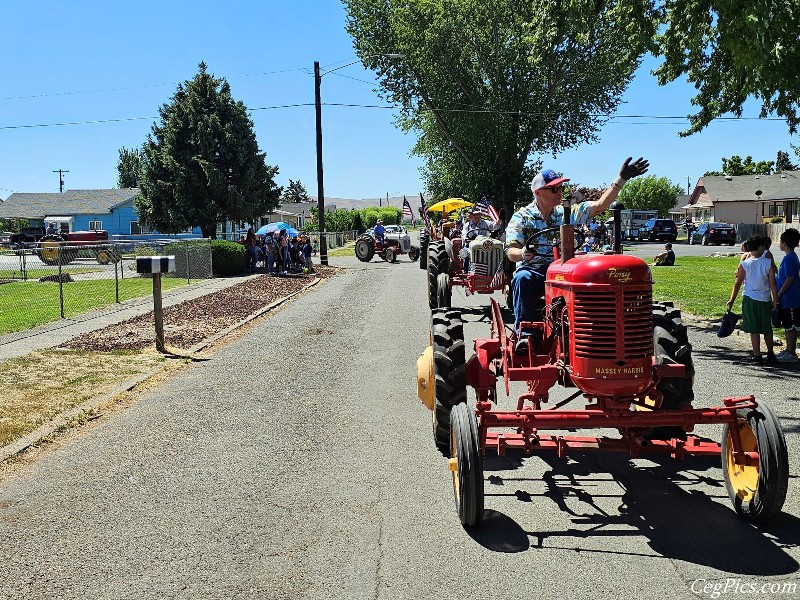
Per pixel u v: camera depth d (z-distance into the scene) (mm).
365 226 87688
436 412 5895
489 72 44250
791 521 4715
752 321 9336
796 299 9391
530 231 5992
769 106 12406
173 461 6145
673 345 5504
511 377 4910
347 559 4328
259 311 15812
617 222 5367
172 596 3939
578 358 4574
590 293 4535
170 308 16438
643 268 4566
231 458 6195
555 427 4625
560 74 43500
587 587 3939
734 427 4863
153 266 10984
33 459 6277
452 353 5836
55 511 5125
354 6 44781
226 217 43656
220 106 42938
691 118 13523
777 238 47500
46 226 57875
